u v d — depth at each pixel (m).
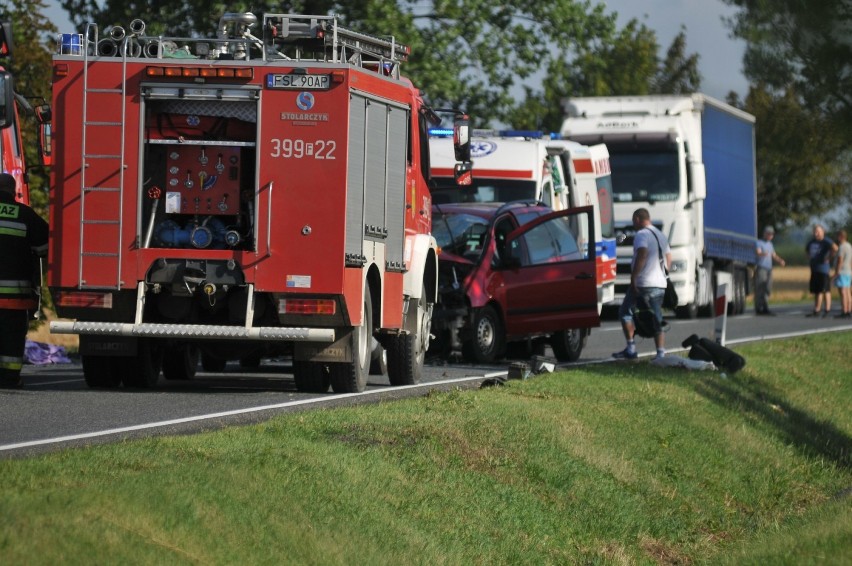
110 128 26.39
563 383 28.34
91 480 14.34
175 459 16.23
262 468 16.08
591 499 20.02
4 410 23.28
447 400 23.47
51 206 26.48
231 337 25.92
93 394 26.53
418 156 30.97
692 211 65.25
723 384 32.00
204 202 26.52
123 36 26.53
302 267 26.09
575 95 118.69
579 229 39.28
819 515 21.42
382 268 28.25
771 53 36.69
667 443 24.69
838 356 43.03
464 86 70.12
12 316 27.52
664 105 66.25
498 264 36.59
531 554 17.05
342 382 27.22
